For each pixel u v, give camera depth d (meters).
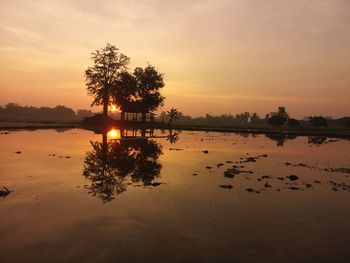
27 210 12.93
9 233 10.62
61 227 11.20
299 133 69.88
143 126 87.94
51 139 43.81
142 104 90.31
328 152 36.59
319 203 14.96
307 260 9.19
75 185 17.27
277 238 10.68
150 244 9.98
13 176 19.11
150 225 11.59
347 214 13.34
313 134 67.75
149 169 22.75
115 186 17.33
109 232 10.84
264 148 39.75
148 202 14.41
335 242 10.46
